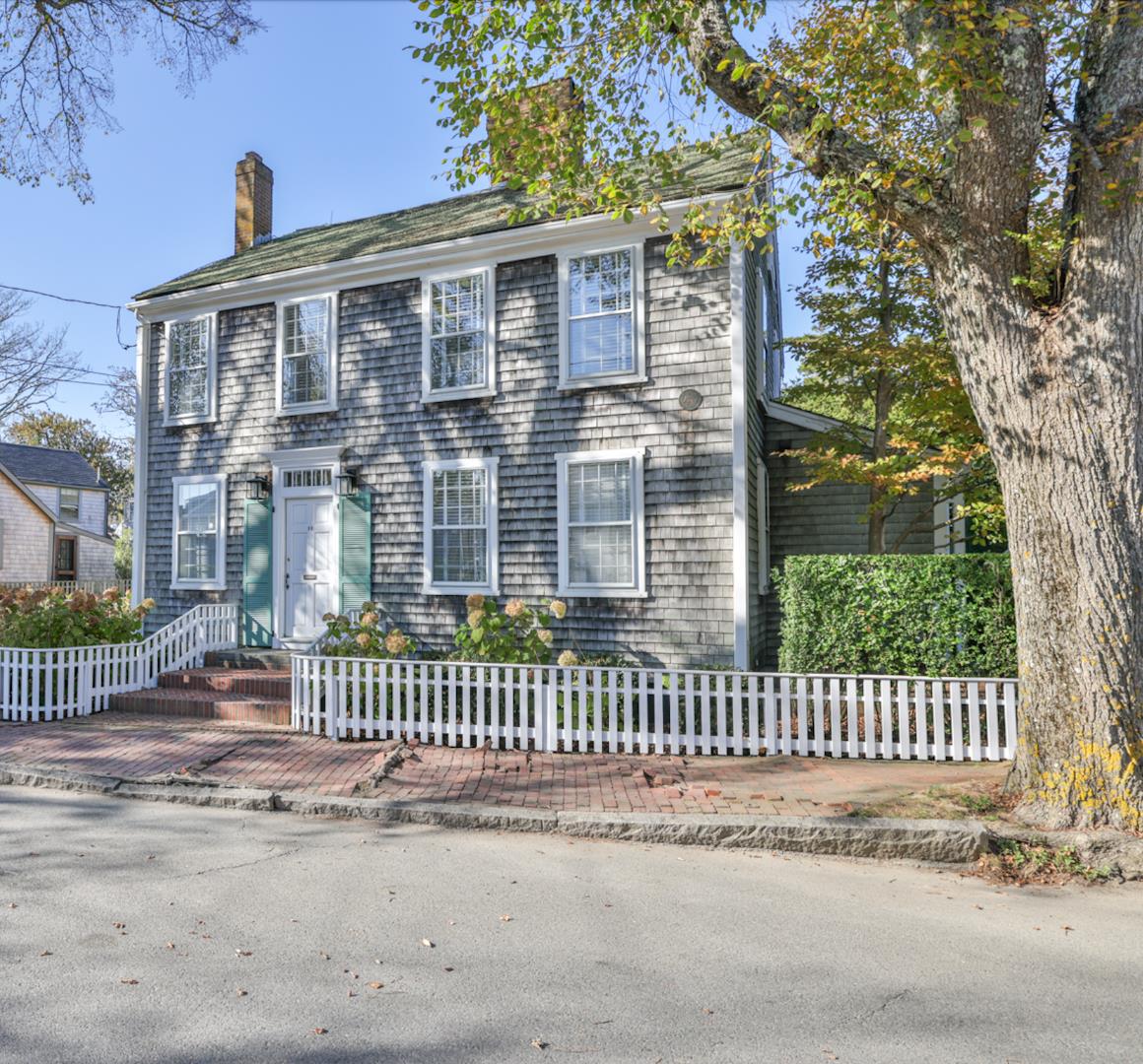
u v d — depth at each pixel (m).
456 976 3.83
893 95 7.03
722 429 10.81
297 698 9.61
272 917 4.52
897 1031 3.38
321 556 13.41
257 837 6.03
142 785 7.27
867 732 8.09
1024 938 4.34
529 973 3.87
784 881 5.24
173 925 4.39
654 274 11.30
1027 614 6.05
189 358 14.84
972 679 7.96
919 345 11.54
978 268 5.99
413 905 4.72
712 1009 3.55
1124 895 5.02
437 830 6.30
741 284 10.78
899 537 12.52
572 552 11.60
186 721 10.26
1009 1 5.68
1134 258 5.54
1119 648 5.62
